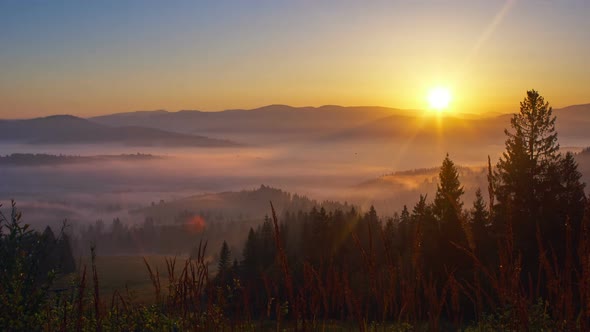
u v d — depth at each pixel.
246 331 3.30
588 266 2.38
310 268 3.12
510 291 2.79
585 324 2.36
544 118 31.19
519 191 29.41
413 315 3.07
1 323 5.39
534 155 31.16
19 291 5.55
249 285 3.44
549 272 2.68
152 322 4.57
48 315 5.21
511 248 2.81
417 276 3.14
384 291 3.07
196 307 3.52
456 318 3.03
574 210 26.86
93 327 4.66
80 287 3.38
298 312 3.03
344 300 3.07
